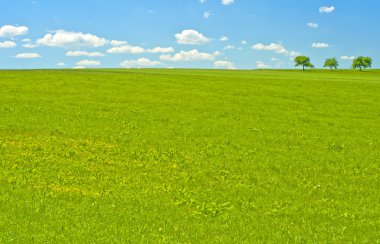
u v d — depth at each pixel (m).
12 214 18.55
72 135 35.38
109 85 63.19
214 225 18.58
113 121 41.25
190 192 23.70
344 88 70.12
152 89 61.69
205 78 77.31
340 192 24.81
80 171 26.72
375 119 48.69
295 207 21.78
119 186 24.19
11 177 24.48
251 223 19.06
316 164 30.69
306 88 69.00
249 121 44.72
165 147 33.41
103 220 18.50
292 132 40.84
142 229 17.61
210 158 31.14
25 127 36.78
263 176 27.42
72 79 67.38
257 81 75.69
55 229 17.14
